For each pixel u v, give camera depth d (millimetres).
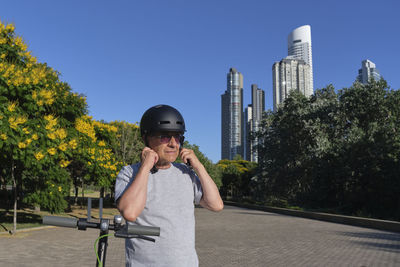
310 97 39438
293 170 35562
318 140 28391
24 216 17328
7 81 10148
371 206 24516
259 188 40094
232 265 7102
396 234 12727
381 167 23531
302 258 7844
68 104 14156
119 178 1789
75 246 9375
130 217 1528
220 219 20734
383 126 27656
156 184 1722
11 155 10383
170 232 1630
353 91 31734
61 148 11180
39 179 12969
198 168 1803
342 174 24656
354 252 8648
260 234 12773
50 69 13562
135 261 1614
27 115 10727
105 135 21703
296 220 19984
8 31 11812
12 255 7746
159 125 1714
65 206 13508
